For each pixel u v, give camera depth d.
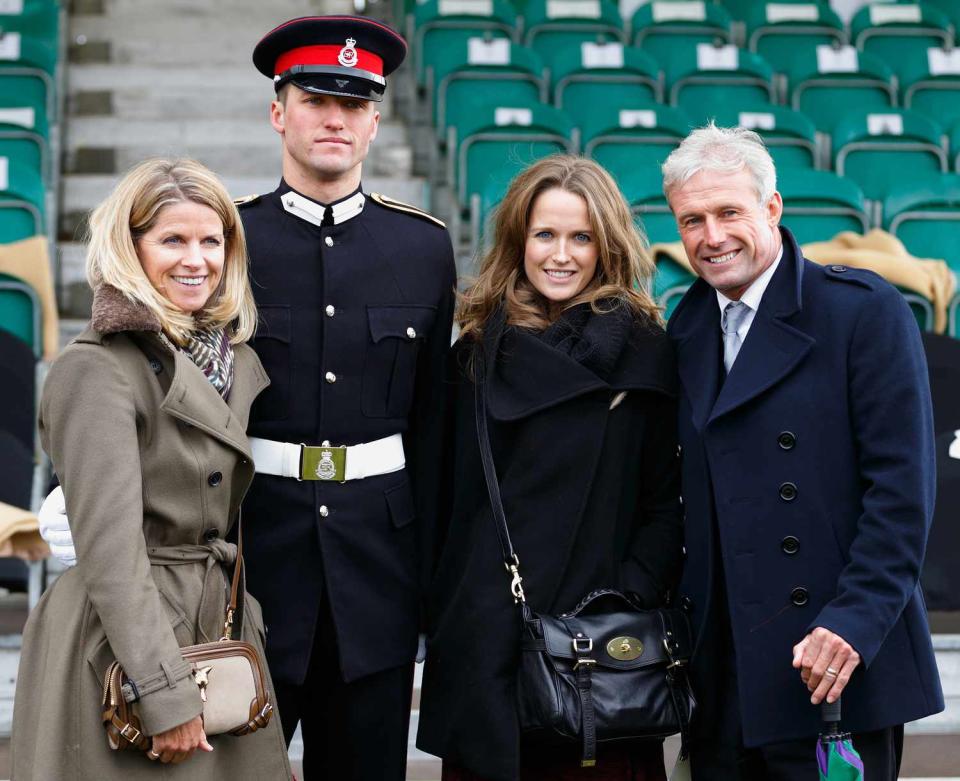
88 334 2.12
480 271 2.59
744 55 6.80
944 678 3.69
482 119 6.00
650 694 2.29
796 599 2.25
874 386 2.22
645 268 2.54
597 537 2.40
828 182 5.37
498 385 2.45
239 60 7.48
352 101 2.48
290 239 2.52
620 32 7.20
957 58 7.00
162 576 2.12
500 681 2.33
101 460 2.04
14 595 4.50
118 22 7.53
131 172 2.20
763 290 2.35
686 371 2.44
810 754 2.29
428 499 2.58
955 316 4.83
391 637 2.46
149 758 2.04
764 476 2.29
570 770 2.38
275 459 2.43
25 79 6.37
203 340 2.23
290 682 2.39
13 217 5.26
